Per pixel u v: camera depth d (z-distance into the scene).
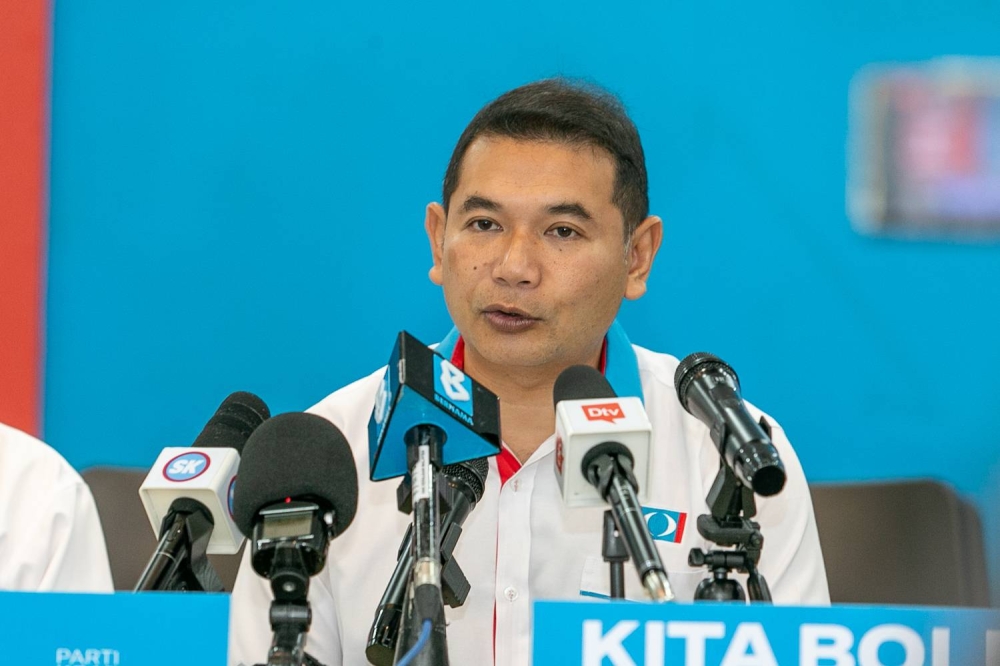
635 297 3.39
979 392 5.52
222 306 5.57
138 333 5.58
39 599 2.00
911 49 5.38
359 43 5.45
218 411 2.72
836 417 5.56
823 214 5.48
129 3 5.43
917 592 3.69
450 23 5.43
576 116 3.01
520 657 3.15
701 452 3.50
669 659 1.95
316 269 5.55
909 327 5.52
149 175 5.52
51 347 5.57
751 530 2.35
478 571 3.22
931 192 5.42
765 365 5.56
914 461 5.55
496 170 2.98
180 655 1.98
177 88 5.48
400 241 5.53
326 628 3.28
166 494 2.35
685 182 5.49
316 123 5.50
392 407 2.23
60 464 3.36
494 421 2.34
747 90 5.44
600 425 2.16
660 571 1.95
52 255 5.53
